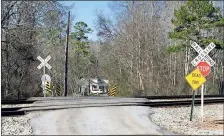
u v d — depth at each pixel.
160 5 67.75
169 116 19.38
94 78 99.81
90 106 22.03
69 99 26.45
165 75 57.84
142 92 52.78
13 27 38.28
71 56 85.06
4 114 17.80
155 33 60.72
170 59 59.72
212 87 67.88
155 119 17.91
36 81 45.69
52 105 21.61
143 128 14.72
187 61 59.16
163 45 62.22
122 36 62.56
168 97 31.19
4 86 40.62
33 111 19.45
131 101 25.25
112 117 17.66
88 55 104.38
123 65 59.38
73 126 15.14
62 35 56.06
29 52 41.56
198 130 14.89
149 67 57.09
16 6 38.22
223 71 70.81
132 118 17.45
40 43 47.53
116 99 26.73
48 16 40.28
